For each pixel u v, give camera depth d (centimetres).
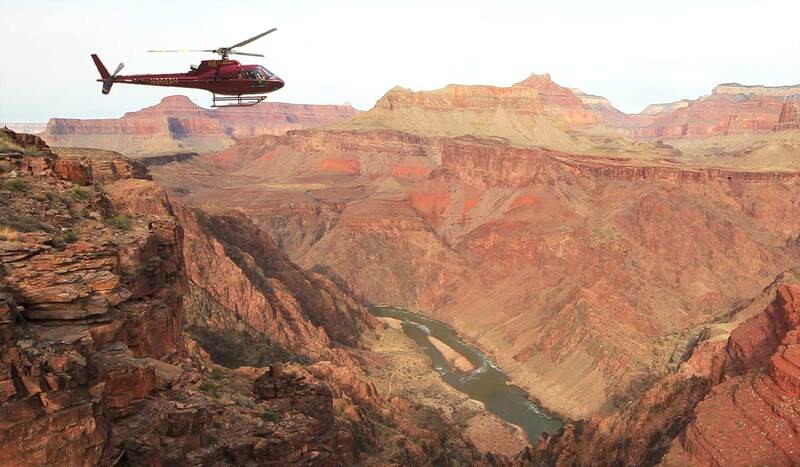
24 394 1553
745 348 5422
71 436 1588
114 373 2036
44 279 2017
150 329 2708
